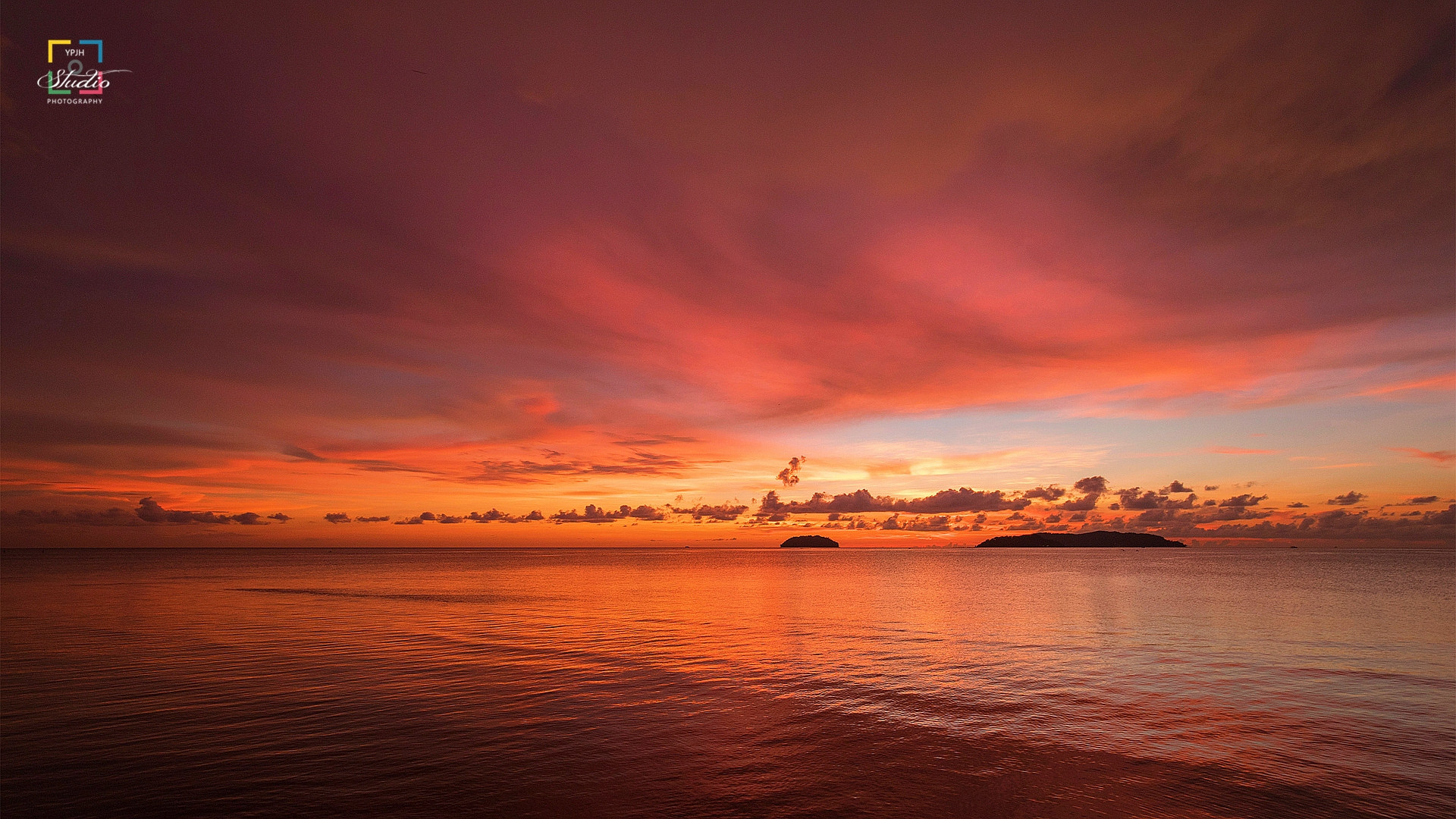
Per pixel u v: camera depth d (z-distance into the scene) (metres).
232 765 14.71
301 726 17.61
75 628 35.91
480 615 43.38
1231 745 16.38
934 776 14.37
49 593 59.00
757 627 37.50
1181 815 12.47
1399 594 60.16
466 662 26.41
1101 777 14.32
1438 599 54.53
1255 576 96.00
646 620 41.25
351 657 27.28
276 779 13.98
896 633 35.12
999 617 42.91
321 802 12.88
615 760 15.23
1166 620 41.03
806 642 31.86
